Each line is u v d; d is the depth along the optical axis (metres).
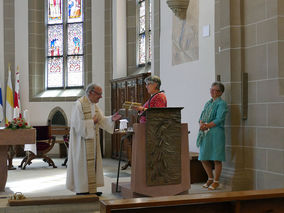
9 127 6.95
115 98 12.47
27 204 5.34
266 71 6.38
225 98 6.99
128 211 2.62
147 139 5.55
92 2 13.72
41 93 14.51
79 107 6.23
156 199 2.62
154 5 10.24
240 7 6.79
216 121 6.62
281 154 6.11
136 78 10.90
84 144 6.25
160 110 5.59
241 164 6.78
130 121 10.41
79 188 6.17
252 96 6.65
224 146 6.67
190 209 2.76
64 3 14.61
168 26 9.47
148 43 12.00
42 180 8.31
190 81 8.52
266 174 6.38
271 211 2.85
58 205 5.36
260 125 6.48
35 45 14.42
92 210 5.43
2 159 7.03
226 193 2.76
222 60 7.07
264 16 6.41
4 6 14.38
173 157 5.68
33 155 10.38
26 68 14.36
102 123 6.52
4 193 6.83
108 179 8.32
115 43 12.94
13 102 14.12
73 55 14.50
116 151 12.34
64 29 14.59
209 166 6.96
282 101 6.09
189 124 8.59
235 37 6.83
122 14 12.86
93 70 13.66
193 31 8.38
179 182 5.72
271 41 6.29
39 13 14.55
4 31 14.35
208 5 7.86
